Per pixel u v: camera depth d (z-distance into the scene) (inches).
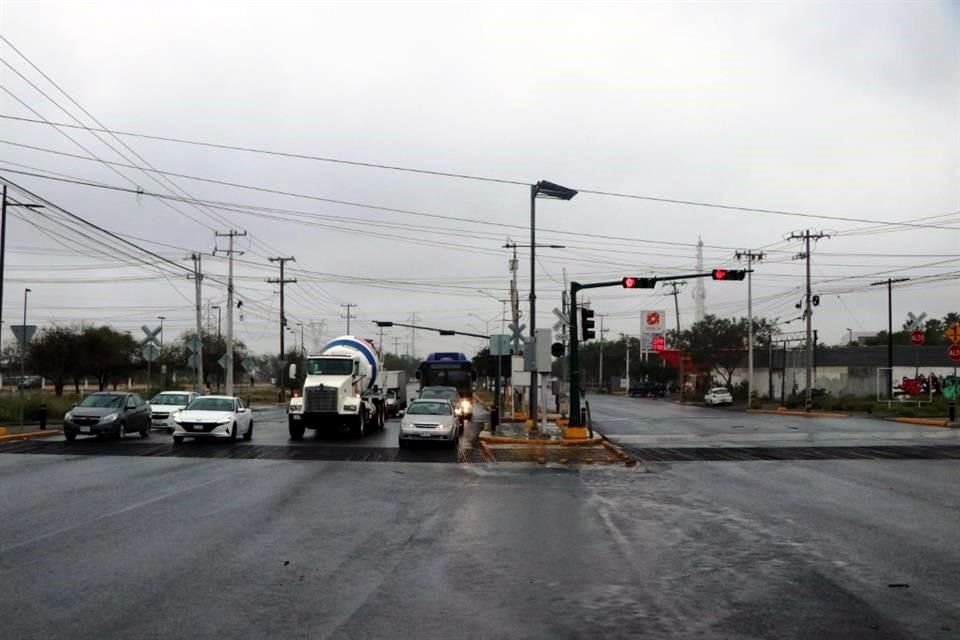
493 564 379.6
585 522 500.1
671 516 525.7
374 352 1373.0
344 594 321.7
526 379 1344.7
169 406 1332.4
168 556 387.2
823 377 2822.3
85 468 768.3
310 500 581.3
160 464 810.8
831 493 639.8
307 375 1223.5
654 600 316.8
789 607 307.7
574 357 1136.2
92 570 356.2
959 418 1664.6
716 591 331.6
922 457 935.7
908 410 1824.6
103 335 2321.6
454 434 1071.6
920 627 282.7
